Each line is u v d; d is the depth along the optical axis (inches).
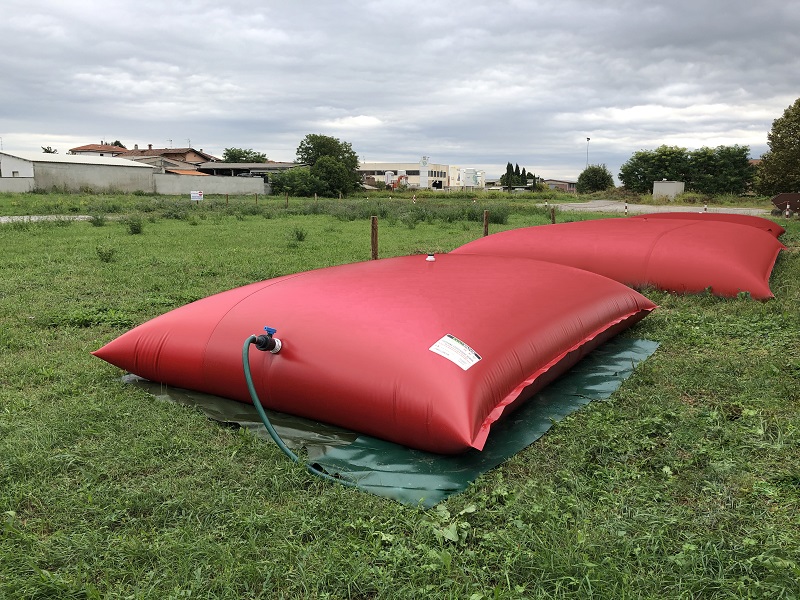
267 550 105.1
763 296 286.5
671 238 329.7
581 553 99.0
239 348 164.7
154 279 364.8
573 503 115.2
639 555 99.3
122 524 115.0
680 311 277.7
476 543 107.6
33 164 1646.2
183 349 174.9
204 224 789.9
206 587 96.9
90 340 241.3
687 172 2591.0
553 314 181.9
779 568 93.5
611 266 329.4
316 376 148.6
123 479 131.1
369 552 103.9
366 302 163.6
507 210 944.9
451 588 95.1
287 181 2026.3
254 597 95.7
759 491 118.8
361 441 146.3
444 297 169.9
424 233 657.0
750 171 2556.6
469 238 595.2
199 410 167.2
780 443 137.5
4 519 114.6
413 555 102.0
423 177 3319.4
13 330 250.7
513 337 159.6
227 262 433.1
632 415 158.9
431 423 132.0
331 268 211.5
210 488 125.3
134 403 171.2
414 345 143.1
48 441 146.1
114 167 1769.2
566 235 360.8
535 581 95.0
